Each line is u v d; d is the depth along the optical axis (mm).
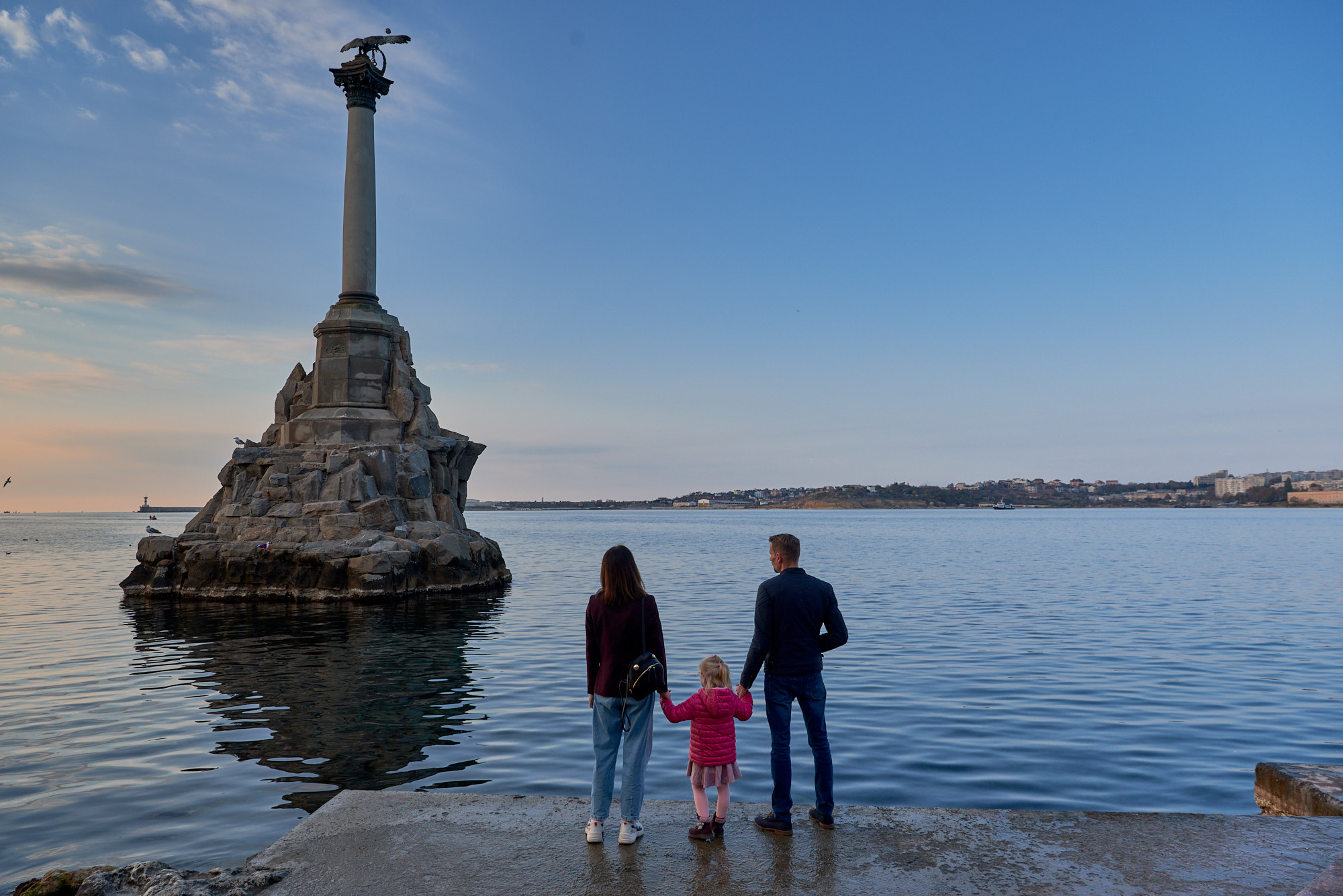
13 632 22312
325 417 34812
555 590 34156
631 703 5426
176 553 31828
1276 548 64812
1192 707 12289
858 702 12648
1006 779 9008
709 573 41969
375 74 36312
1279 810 6457
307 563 30266
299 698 13711
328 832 5410
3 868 6883
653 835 5422
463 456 39094
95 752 10461
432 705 13086
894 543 78875
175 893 4398
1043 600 27578
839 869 4844
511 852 5102
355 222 36219
